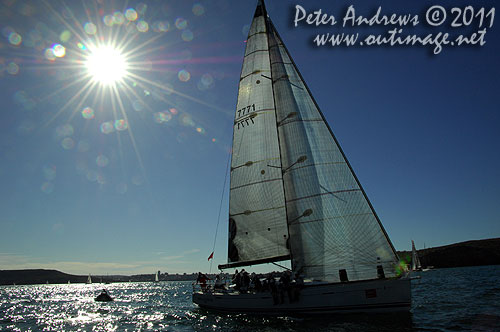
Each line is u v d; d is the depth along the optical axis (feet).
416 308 81.46
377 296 63.46
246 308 76.23
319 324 61.87
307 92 79.05
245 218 85.71
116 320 100.78
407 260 424.46
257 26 93.66
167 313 112.37
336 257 68.49
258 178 85.30
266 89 88.48
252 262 83.20
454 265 433.48
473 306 79.82
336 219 70.03
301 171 74.84
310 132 76.28
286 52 83.35
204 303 88.33
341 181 71.46
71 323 98.37
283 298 69.92
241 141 89.40
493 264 411.13
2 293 399.44
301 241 71.87
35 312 138.51
